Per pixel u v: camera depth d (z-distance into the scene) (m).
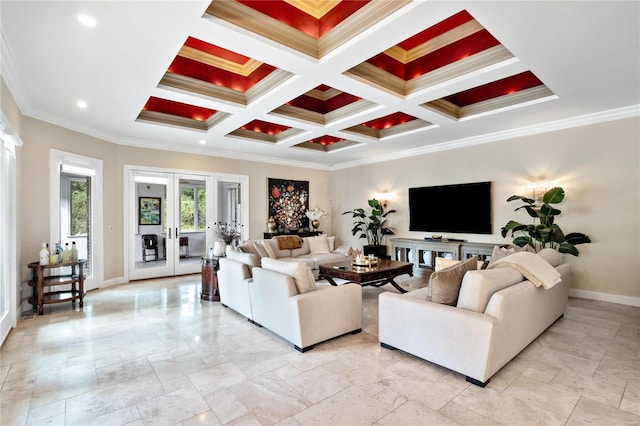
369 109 4.43
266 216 7.61
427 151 6.48
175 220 6.33
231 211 7.07
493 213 5.54
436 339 2.46
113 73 3.19
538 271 2.84
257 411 1.99
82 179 5.12
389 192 7.23
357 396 2.14
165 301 4.54
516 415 1.93
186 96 3.80
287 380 2.36
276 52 2.82
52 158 4.41
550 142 4.89
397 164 7.07
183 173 6.40
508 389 2.21
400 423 1.87
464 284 2.45
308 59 2.95
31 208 4.13
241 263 3.86
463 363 2.30
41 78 3.29
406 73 3.85
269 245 5.77
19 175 3.85
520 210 5.22
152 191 6.20
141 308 4.20
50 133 4.39
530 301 2.69
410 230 6.80
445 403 2.06
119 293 4.98
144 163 5.93
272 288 3.13
